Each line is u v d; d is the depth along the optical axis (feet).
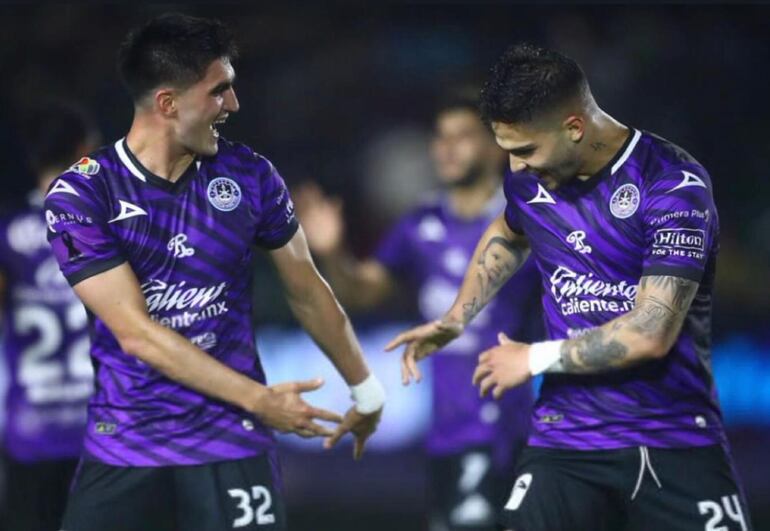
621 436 53.72
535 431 56.18
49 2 154.81
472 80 82.84
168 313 52.11
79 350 73.46
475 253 60.29
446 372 77.87
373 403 57.93
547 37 157.48
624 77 155.43
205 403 52.65
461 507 77.97
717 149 153.99
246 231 52.95
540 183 54.39
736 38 158.61
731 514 53.52
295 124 155.74
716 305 129.29
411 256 83.20
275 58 158.51
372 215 152.05
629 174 52.54
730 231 146.92
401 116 156.15
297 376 120.78
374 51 158.71
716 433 54.29
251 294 54.49
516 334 77.36
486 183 81.05
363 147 154.92
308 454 124.06
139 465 52.39
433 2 158.92
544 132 51.42
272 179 54.13
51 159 73.20
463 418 77.61
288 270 55.26
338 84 157.07
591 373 52.54
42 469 73.15
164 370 50.65
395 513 106.52
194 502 52.54
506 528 55.11
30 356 73.00
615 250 52.80
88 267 50.83
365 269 83.56
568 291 54.19
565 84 51.13
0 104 147.13
